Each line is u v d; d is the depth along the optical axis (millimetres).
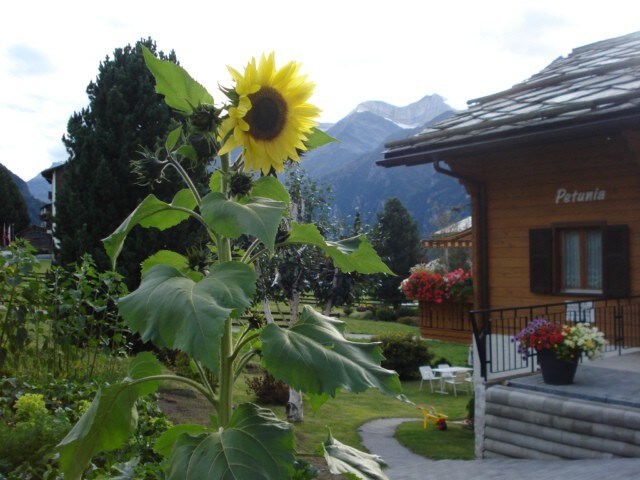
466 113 11289
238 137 1776
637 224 9500
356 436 10508
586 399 7125
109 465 3721
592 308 9227
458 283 11734
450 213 43375
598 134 8648
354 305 10938
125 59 12445
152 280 1511
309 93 1904
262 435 1585
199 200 1895
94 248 11406
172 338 1369
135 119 11922
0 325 5922
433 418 11898
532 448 7387
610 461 6414
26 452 3490
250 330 1956
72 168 12156
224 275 1532
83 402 5004
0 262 5777
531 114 8914
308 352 1578
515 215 10953
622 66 10469
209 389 1806
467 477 6621
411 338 20516
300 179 10617
